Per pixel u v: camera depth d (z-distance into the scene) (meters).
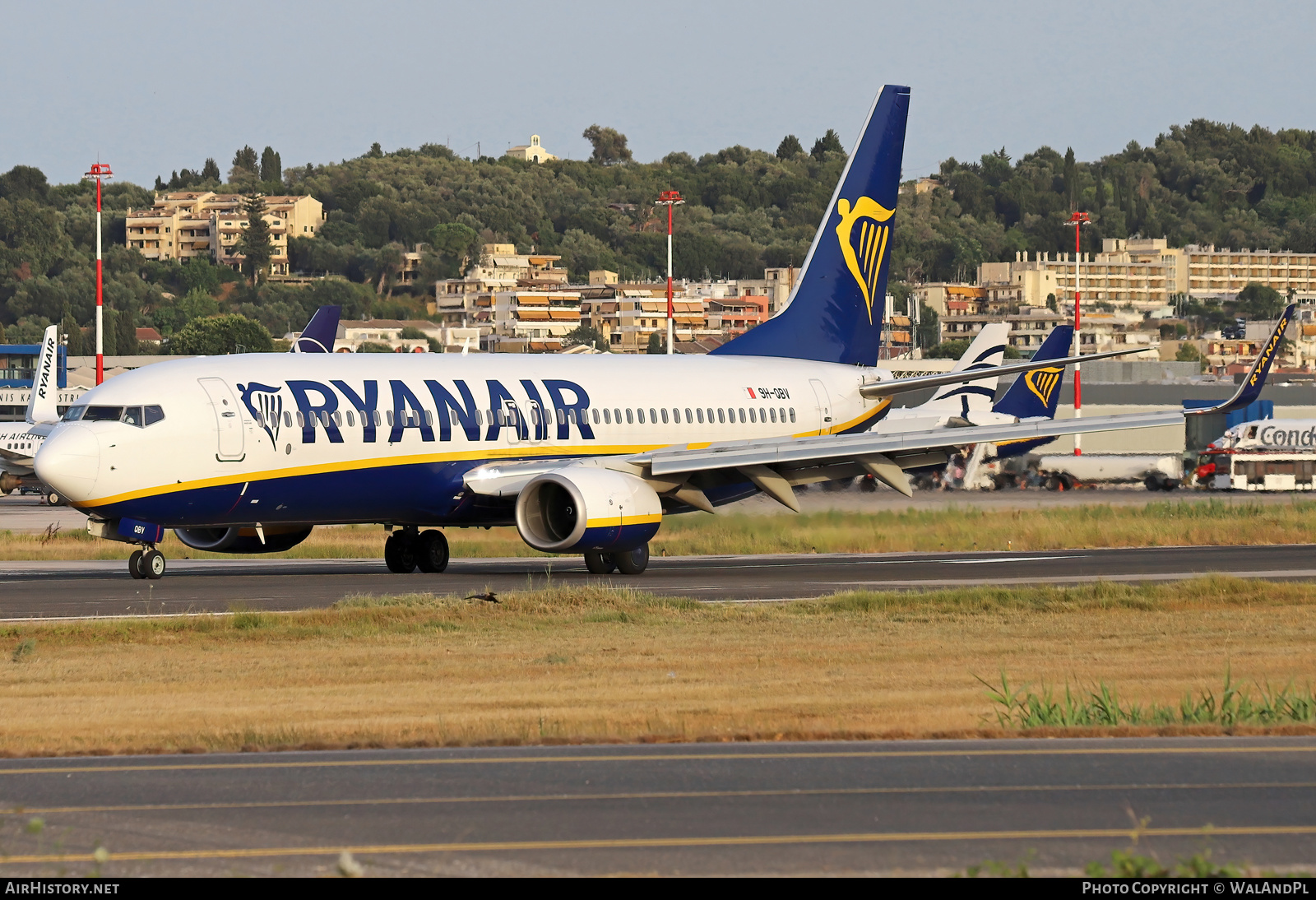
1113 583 125.62
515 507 143.00
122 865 41.53
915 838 44.09
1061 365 158.75
